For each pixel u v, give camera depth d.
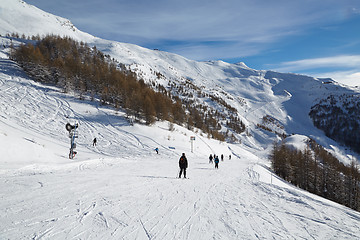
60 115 47.91
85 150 31.27
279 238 4.61
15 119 39.03
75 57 115.62
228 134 160.62
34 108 47.97
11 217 4.37
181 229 4.77
